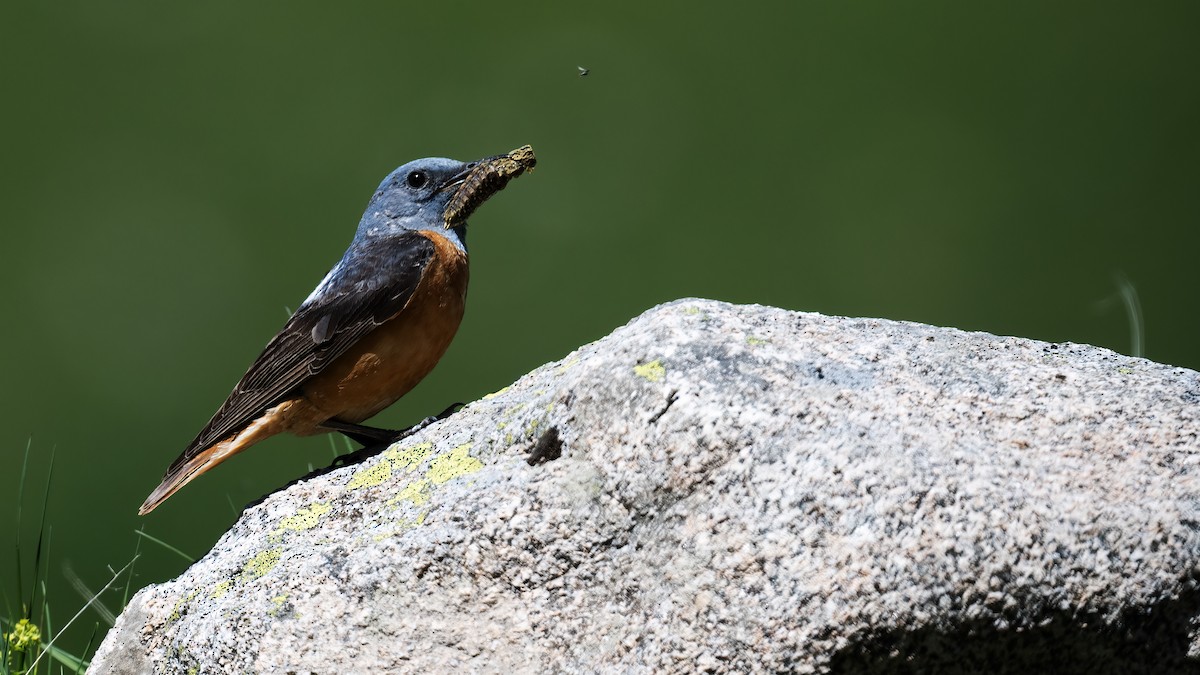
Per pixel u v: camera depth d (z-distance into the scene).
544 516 7.61
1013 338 8.47
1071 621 6.63
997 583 6.57
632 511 7.43
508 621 7.51
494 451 8.29
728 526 7.05
